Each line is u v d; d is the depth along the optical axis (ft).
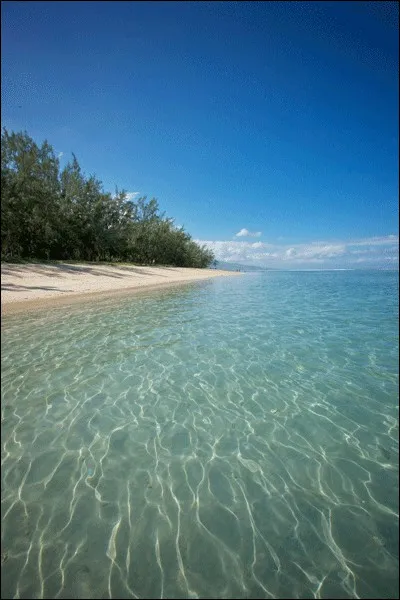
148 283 80.69
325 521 8.83
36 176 86.84
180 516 8.95
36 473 10.55
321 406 15.62
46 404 15.39
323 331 30.83
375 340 27.53
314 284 95.35
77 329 29.71
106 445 12.21
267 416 14.64
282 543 8.12
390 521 8.84
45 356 22.13
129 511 9.06
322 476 10.68
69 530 8.36
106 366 20.54
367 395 16.83
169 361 21.77
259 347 25.25
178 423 13.96
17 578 7.06
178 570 7.34
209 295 61.21
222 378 18.97
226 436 13.01
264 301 53.16
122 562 7.51
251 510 9.21
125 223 128.26
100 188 111.34
